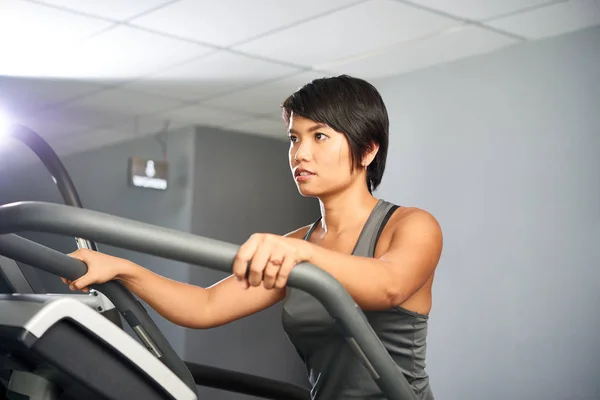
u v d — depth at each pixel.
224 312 1.15
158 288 1.10
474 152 3.92
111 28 3.47
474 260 3.89
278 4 3.12
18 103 5.02
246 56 3.92
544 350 3.57
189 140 5.85
